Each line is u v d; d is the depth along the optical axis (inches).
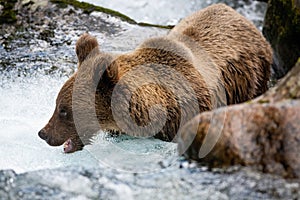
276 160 301.9
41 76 541.0
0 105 497.0
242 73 475.2
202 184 306.7
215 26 477.7
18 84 529.3
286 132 299.4
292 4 557.6
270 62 504.7
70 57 574.9
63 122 438.6
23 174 322.7
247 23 494.6
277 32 582.6
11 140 446.6
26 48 594.2
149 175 318.7
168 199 300.0
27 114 486.0
